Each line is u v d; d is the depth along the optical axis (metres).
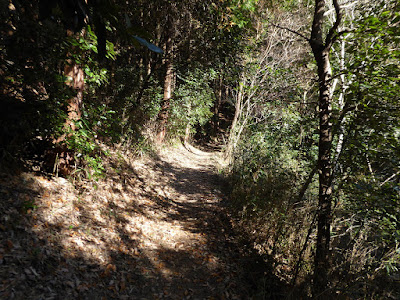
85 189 4.89
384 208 3.91
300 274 4.23
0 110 3.42
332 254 4.16
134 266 3.92
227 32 9.72
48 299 2.64
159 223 5.62
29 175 4.08
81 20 1.74
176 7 8.88
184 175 10.10
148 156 9.45
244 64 11.59
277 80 7.34
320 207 4.14
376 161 3.86
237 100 14.85
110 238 4.22
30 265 2.86
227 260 4.60
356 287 3.77
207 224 6.00
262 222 5.59
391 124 3.63
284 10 11.07
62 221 3.80
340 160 4.10
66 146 4.46
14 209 3.35
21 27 3.29
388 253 4.09
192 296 3.62
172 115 13.47
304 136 6.47
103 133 5.20
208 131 24.31
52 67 3.73
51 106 3.86
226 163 13.05
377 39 3.77
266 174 7.64
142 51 10.75
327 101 4.25
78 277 3.14
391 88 3.51
